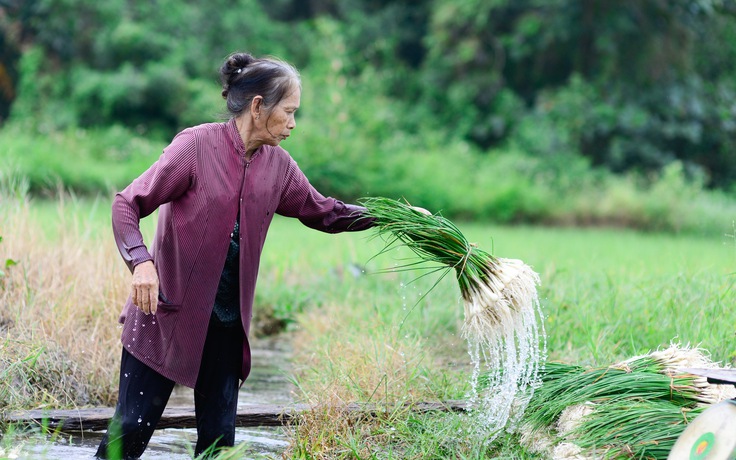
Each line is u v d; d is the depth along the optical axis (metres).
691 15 33.69
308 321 9.44
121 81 31.55
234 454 4.29
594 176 31.36
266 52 35.72
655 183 30.66
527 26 33.97
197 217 4.58
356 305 9.32
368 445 5.03
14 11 33.09
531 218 28.36
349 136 28.47
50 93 32.31
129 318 4.77
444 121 34.75
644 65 33.31
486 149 34.97
